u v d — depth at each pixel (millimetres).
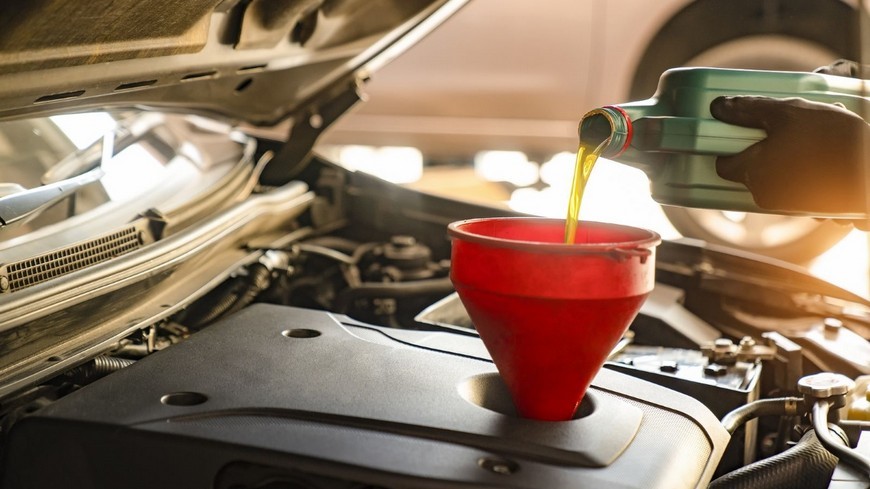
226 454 714
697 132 956
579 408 860
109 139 1250
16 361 899
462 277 785
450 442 744
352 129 3684
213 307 1269
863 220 1061
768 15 3037
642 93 3281
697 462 808
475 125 3533
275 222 1539
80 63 871
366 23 1455
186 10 940
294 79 1491
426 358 929
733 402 1047
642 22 3219
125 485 742
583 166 909
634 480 708
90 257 1022
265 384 835
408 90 3561
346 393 817
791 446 1009
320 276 1626
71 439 748
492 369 917
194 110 1375
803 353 1323
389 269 1637
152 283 1093
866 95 1050
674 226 3117
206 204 1312
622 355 1256
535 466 713
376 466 689
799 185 974
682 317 1446
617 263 744
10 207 978
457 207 1778
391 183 1833
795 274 1552
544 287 736
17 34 752
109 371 979
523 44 3391
